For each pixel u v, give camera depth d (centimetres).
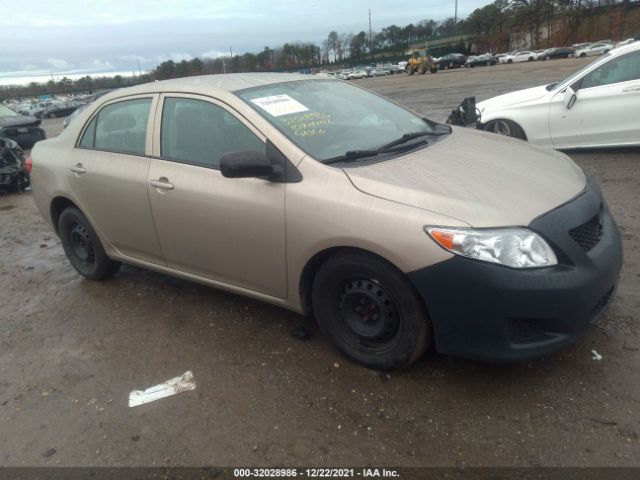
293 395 294
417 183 279
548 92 762
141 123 387
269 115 328
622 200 557
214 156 342
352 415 274
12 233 678
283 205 302
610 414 256
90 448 271
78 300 443
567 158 359
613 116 709
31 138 1578
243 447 261
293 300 323
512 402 271
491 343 260
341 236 280
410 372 301
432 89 2500
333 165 301
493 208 262
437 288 259
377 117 381
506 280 249
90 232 445
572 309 257
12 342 386
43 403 311
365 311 298
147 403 301
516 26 8862
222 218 331
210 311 396
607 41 6100
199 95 354
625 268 398
